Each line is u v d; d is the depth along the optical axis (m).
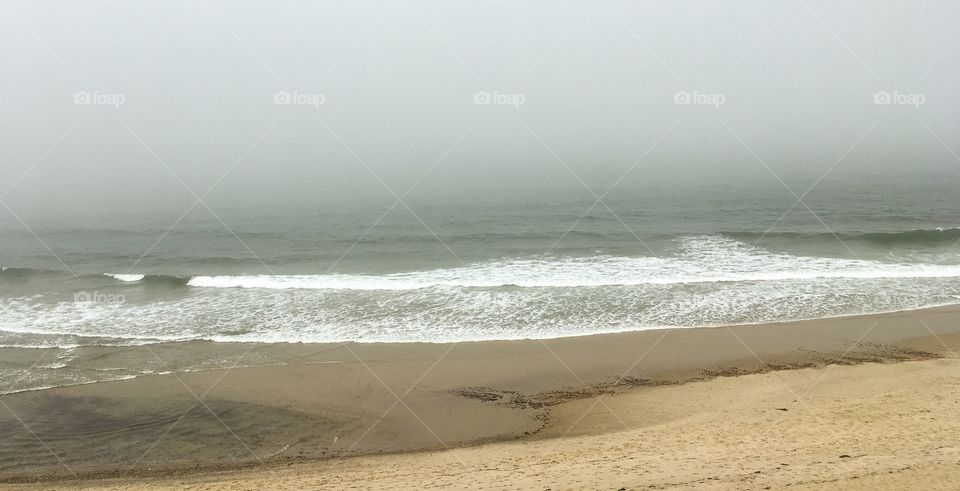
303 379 11.30
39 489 7.48
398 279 19.88
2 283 20.41
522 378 11.23
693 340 12.98
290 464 8.16
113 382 11.20
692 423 8.98
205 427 9.41
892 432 7.75
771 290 16.70
